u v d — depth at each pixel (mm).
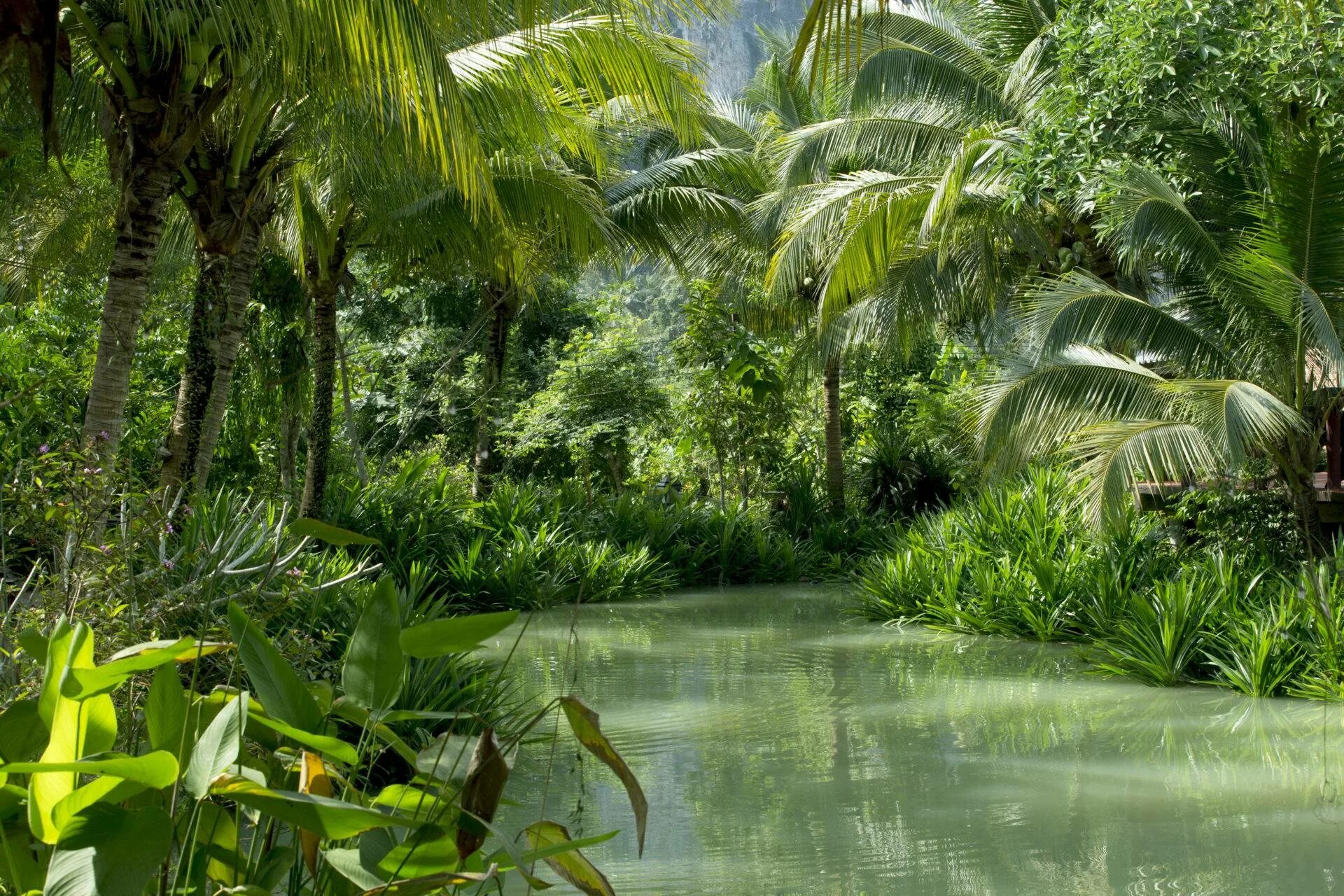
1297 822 5316
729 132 21391
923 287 15797
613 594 15352
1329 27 9211
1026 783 6109
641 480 23547
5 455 8023
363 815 1780
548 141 9695
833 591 16484
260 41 5961
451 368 23672
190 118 7254
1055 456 14070
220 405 9766
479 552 14500
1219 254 10352
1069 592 11383
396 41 5352
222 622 4539
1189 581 10141
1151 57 9961
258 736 2449
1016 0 14453
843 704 8344
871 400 25562
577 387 21766
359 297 22984
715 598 15602
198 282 9180
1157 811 5566
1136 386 10539
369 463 22656
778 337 22156
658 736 7320
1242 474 11047
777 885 4562
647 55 8055
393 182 10414
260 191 9836
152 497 4789
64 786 1763
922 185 14180
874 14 14633
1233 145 10797
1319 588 8969
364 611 2410
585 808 5680
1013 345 12203
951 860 4855
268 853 2217
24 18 4906
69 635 1898
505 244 12430
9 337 12039
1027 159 11180
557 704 2158
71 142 9711
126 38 6973
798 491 20375
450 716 2408
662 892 4488
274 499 13945
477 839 2014
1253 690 8492
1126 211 10250
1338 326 9953
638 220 16688
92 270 11195
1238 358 10711
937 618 12594
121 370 7125
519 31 7695
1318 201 9320
